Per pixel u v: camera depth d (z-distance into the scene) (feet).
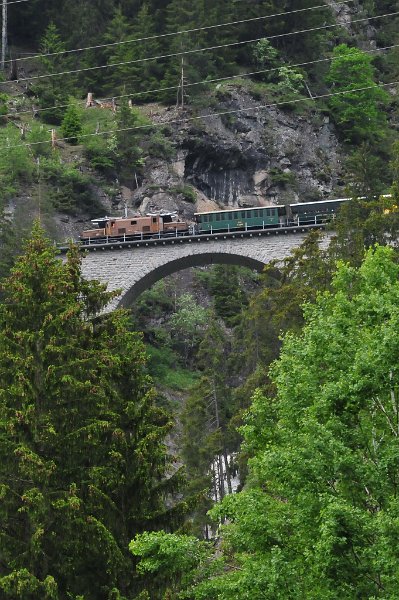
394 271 128.67
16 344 144.87
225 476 248.52
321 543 102.37
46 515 130.93
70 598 129.90
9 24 520.01
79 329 149.89
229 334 383.24
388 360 108.99
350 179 273.54
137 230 329.52
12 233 332.39
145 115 455.63
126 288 322.55
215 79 467.93
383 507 106.73
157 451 138.51
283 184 444.55
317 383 115.96
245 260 316.40
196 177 441.68
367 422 110.83
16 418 135.64
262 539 109.29
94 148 433.89
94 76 491.31
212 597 110.42
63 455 137.18
